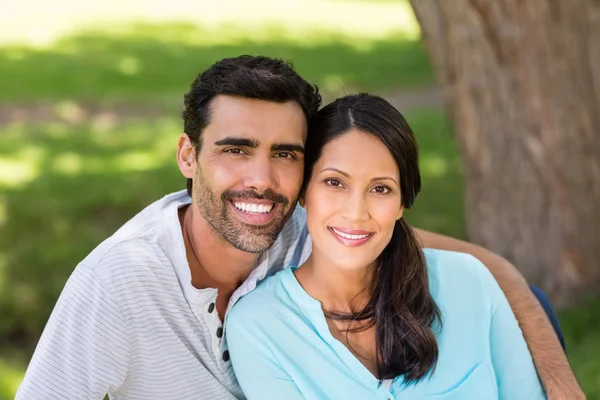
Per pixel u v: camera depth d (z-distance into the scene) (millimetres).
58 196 6668
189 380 2256
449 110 4594
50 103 9438
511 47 4199
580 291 4395
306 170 2256
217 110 2168
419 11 4477
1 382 4164
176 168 7418
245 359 2256
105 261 2148
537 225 4402
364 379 2254
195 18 15305
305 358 2260
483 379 2354
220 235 2232
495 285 2502
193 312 2225
